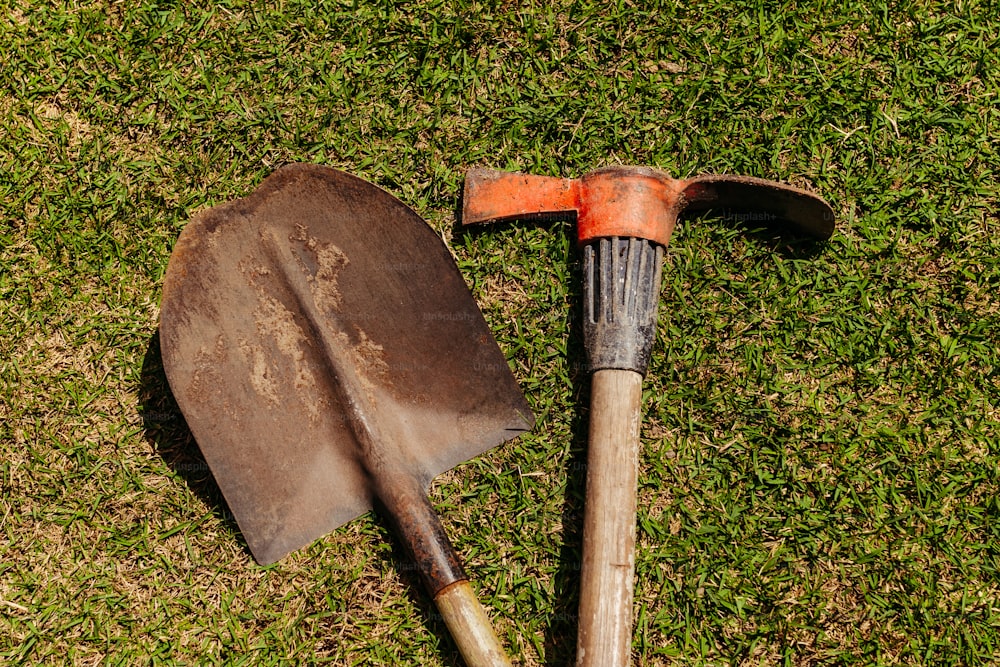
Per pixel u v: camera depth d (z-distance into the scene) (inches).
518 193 60.0
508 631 59.4
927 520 60.3
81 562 60.3
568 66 63.6
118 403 61.4
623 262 58.2
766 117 63.1
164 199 62.8
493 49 63.6
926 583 59.8
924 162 62.7
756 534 60.2
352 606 59.8
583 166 62.8
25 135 63.3
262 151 63.2
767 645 59.5
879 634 59.5
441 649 59.1
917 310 61.9
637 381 57.4
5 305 62.2
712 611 59.6
